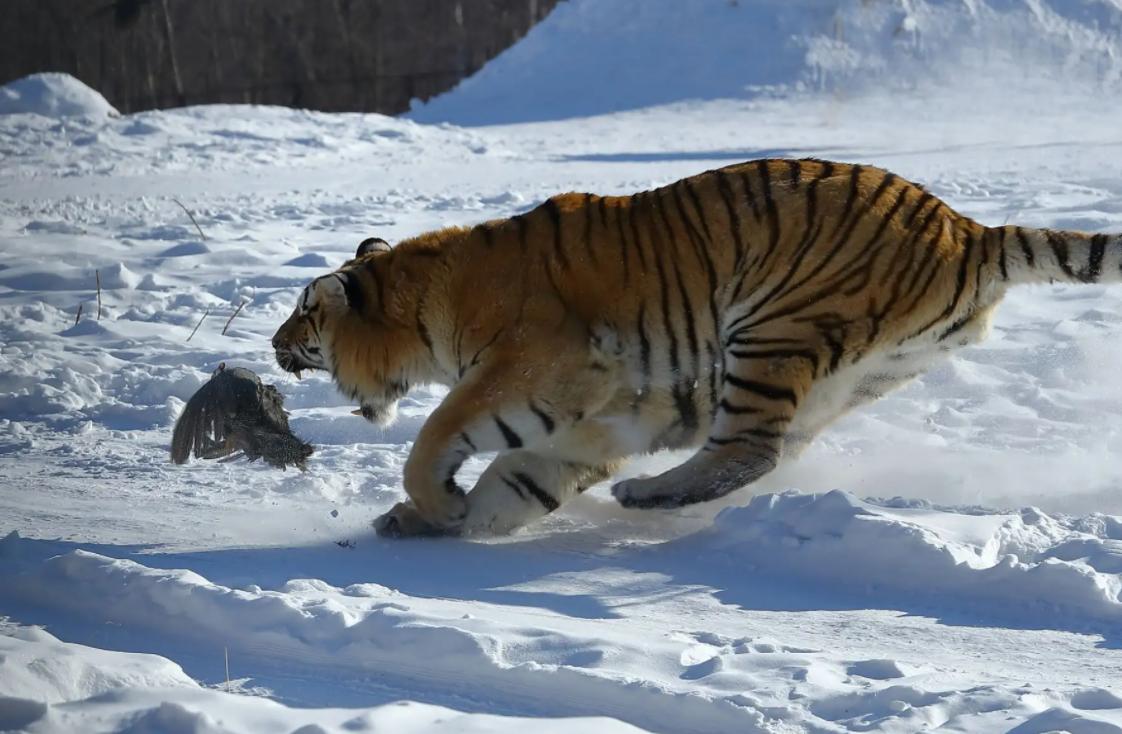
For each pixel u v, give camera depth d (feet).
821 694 20.43
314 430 40.16
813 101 176.76
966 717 19.62
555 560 28.86
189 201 89.45
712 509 32.19
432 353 32.68
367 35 212.23
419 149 128.98
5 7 198.18
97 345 50.85
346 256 65.82
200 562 28.91
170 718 19.25
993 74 184.24
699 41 200.03
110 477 36.40
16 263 65.72
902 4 201.26
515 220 32.24
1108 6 200.03
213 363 47.78
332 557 29.32
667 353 31.24
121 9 201.77
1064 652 22.88
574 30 211.61
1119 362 42.88
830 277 30.42
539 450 31.48
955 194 74.54
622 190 87.15
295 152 123.24
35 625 25.70
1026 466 33.81
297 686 22.49
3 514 32.99
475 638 22.33
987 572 25.45
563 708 21.18
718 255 30.89
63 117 135.33
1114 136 125.59
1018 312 50.06
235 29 207.41
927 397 40.73
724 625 24.66
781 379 30.50
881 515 27.27
